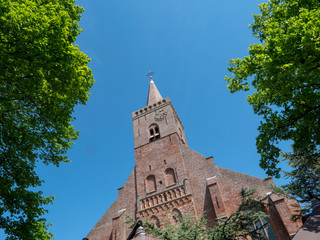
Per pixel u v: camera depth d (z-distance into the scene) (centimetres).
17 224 1339
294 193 1895
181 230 1727
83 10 1464
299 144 1448
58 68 1289
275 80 1257
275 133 1459
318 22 1057
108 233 3036
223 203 2602
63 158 1608
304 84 1266
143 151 3756
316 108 1312
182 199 2902
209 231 1708
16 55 1109
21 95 1280
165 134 3828
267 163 1508
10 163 1409
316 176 1842
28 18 1081
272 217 2395
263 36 1559
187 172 3194
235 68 1583
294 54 1176
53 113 1425
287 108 1418
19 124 1439
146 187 3294
